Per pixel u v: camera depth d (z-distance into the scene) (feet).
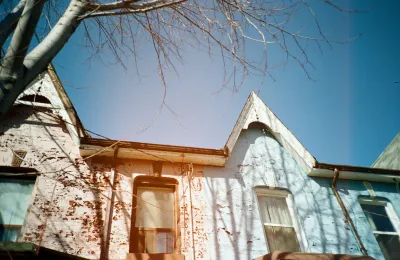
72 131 24.44
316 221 25.64
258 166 28.22
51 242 18.97
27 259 15.28
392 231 27.22
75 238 19.57
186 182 24.98
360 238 25.40
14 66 9.62
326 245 24.25
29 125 24.43
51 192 21.26
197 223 22.71
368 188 29.76
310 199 27.17
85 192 21.91
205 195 24.56
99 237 20.10
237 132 28.86
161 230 22.18
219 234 22.50
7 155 22.29
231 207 24.40
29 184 21.86
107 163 24.14
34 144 23.45
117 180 23.40
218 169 26.76
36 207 20.26
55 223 19.85
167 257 18.88
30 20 10.13
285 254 19.19
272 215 25.59
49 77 26.76
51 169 22.45
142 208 22.91
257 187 26.71
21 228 19.56
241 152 28.81
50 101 25.59
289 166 29.25
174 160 25.79
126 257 18.60
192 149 25.73
